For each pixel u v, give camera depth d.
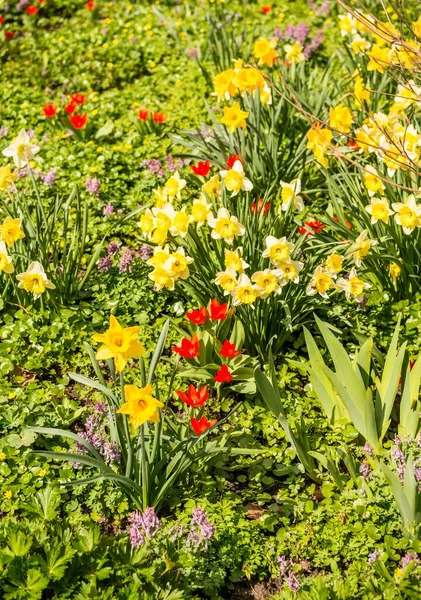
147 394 3.47
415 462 3.69
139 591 3.49
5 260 3.87
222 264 3.99
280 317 3.99
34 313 4.08
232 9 5.64
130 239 4.40
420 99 3.87
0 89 5.12
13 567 3.47
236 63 4.33
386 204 3.98
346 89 4.76
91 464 3.58
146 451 3.67
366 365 3.82
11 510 3.66
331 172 4.34
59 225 4.38
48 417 3.83
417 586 3.51
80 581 3.50
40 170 4.61
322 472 3.77
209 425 3.64
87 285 4.20
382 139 4.12
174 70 5.21
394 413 3.90
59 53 5.35
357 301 3.98
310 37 5.36
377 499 3.66
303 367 3.84
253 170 4.40
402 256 4.08
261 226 4.00
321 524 3.65
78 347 4.05
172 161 4.63
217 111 4.93
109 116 4.96
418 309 4.10
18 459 3.75
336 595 3.51
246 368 3.92
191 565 3.53
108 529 3.66
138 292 4.16
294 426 3.84
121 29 5.51
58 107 4.98
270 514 3.69
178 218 3.88
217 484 3.74
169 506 3.70
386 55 4.29
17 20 5.71
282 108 4.50
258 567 3.61
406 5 5.18
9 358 3.99
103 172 4.61
